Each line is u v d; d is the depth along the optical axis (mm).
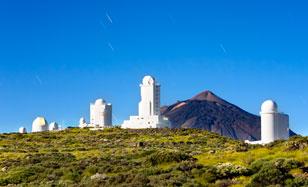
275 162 70812
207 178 69812
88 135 168625
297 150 82625
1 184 82250
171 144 138500
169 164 82750
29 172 86750
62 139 160500
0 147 139375
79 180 77875
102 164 87938
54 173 84688
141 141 147125
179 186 65750
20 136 168375
